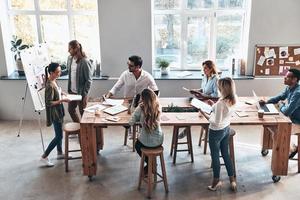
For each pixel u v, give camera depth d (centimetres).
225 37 632
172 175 462
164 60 625
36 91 516
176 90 619
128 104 482
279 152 430
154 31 629
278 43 600
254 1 578
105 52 607
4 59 614
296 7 581
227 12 616
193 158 500
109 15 587
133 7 583
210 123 404
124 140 552
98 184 443
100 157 509
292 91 468
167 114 445
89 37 637
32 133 589
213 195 420
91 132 427
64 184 444
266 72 612
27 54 514
